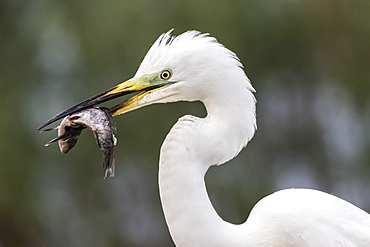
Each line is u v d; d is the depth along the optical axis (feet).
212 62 14.08
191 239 13.64
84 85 39.04
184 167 13.60
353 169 40.01
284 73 41.32
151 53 14.47
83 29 38.11
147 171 39.29
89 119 14.11
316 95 41.55
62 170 39.60
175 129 13.79
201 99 14.47
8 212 40.04
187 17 36.81
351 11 40.27
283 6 39.75
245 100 14.08
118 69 38.14
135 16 37.17
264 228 14.52
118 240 40.83
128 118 37.83
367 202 39.93
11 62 41.32
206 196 13.75
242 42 38.88
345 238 14.17
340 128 40.91
